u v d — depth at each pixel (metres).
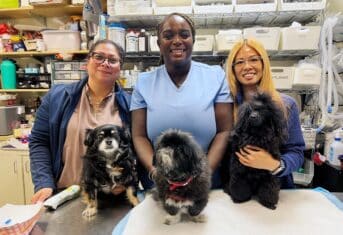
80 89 1.31
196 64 1.22
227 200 1.02
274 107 0.96
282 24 2.38
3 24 2.71
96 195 1.02
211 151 1.07
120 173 1.02
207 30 2.47
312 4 1.96
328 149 2.02
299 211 0.93
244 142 0.96
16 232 0.77
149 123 1.12
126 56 2.25
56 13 2.67
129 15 2.09
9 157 2.39
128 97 1.34
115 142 1.01
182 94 1.12
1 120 2.61
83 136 1.23
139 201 1.03
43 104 1.31
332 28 2.02
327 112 2.07
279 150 1.03
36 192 1.12
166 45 1.08
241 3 2.07
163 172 0.80
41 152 1.28
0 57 2.83
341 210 0.94
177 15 1.08
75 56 2.54
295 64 2.30
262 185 0.99
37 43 2.59
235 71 1.19
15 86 2.72
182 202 0.82
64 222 0.91
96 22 2.24
